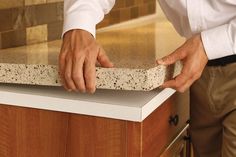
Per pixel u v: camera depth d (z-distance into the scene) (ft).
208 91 4.14
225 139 4.11
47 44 5.06
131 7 7.38
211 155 4.63
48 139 3.70
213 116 4.27
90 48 3.36
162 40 5.53
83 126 3.56
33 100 3.66
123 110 3.40
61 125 3.63
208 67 4.07
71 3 3.79
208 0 3.97
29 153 3.79
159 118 3.98
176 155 4.70
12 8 4.66
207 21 3.98
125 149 3.49
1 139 3.86
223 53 3.64
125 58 3.95
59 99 3.57
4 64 3.63
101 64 3.38
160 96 3.78
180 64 3.89
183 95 4.81
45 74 3.55
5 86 3.87
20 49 4.63
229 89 4.02
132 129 3.44
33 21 4.98
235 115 4.01
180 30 4.40
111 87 3.38
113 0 4.19
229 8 3.87
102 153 3.55
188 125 4.99
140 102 3.51
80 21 3.59
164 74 3.60
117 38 5.68
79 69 3.28
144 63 3.62
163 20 8.05
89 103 3.48
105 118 3.48
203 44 3.62
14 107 3.75
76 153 3.63
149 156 3.77
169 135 4.40
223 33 3.63
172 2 4.11
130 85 3.36
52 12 5.28
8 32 4.64
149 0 8.06
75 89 3.37
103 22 6.51
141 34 6.17
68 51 3.42
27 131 3.75
